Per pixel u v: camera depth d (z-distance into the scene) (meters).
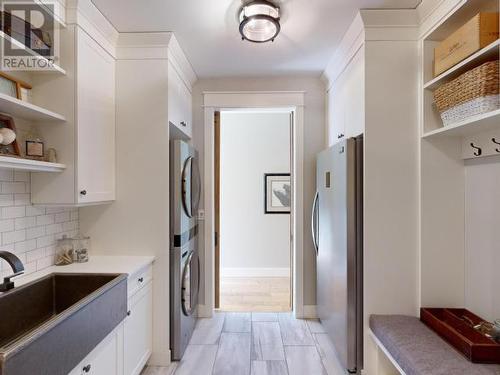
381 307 1.96
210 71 2.84
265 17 1.77
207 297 3.04
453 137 1.90
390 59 1.95
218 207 3.27
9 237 1.60
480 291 1.78
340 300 2.12
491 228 1.70
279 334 2.69
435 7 1.75
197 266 2.89
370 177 1.96
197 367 2.19
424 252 1.92
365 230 1.96
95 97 1.93
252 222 4.50
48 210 1.89
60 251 1.95
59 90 1.73
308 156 3.04
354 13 1.91
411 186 1.95
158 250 2.20
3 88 1.52
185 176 2.35
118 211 2.20
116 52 2.20
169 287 2.24
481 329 1.59
